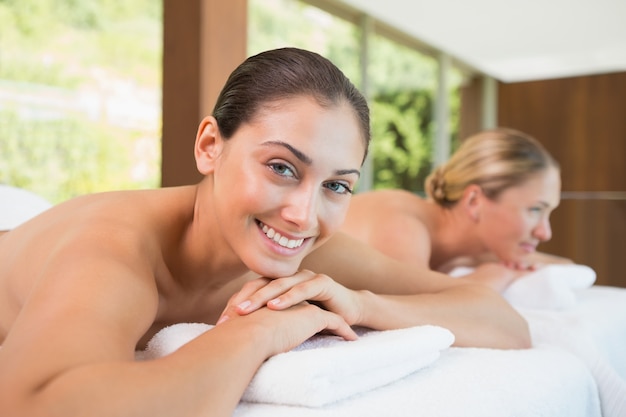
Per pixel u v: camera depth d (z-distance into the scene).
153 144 3.20
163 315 0.82
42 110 2.75
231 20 1.85
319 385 0.59
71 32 2.87
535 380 0.79
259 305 0.69
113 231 0.67
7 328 0.82
